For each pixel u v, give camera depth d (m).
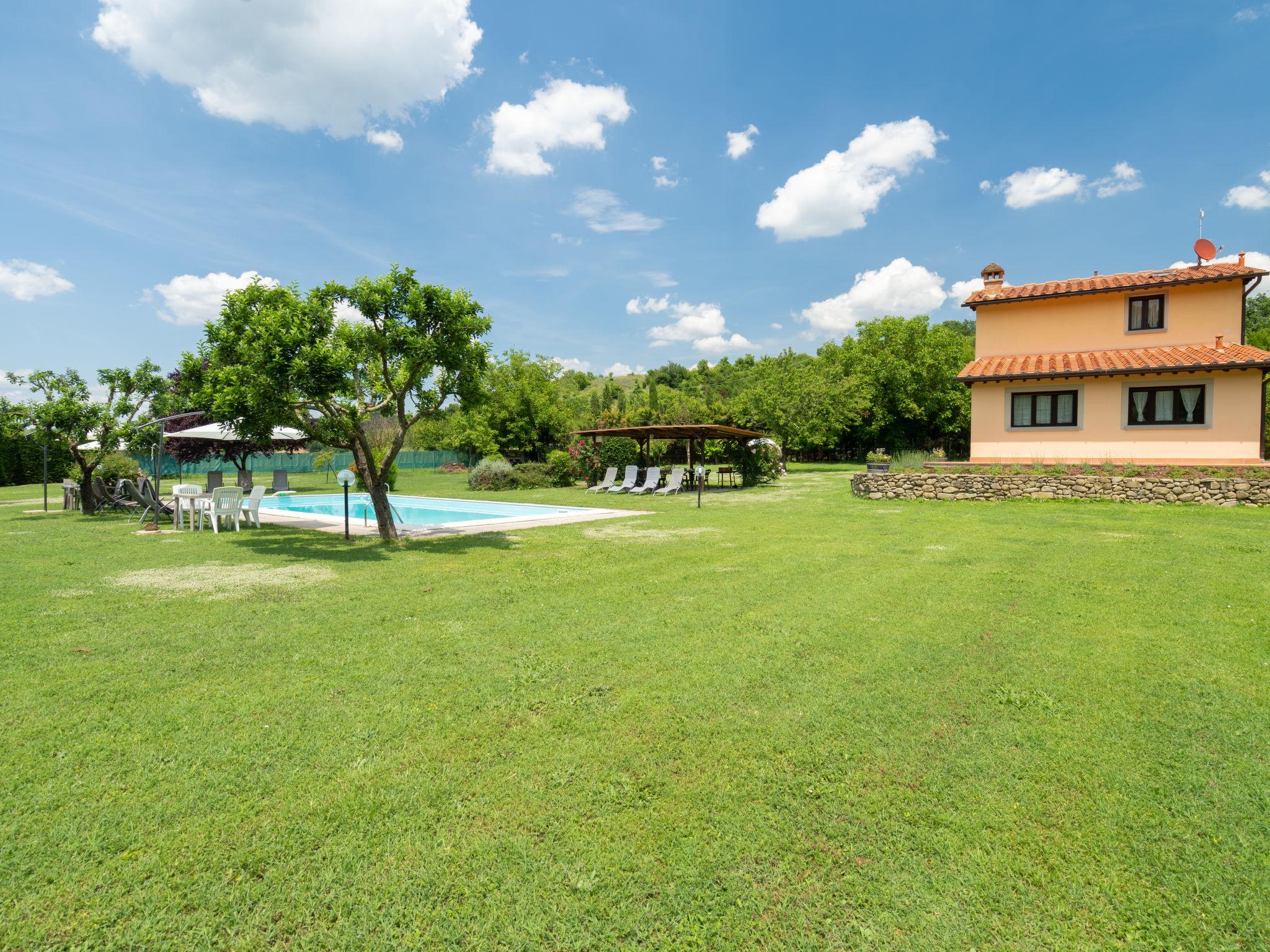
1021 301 19.33
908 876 2.41
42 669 4.53
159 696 4.07
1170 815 2.79
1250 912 2.22
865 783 3.05
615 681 4.33
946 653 4.86
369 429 39.03
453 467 43.75
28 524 13.67
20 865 2.43
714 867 2.46
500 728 3.63
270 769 3.17
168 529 12.78
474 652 4.94
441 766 3.21
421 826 2.71
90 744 3.42
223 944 2.08
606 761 3.25
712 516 14.19
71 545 10.45
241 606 6.35
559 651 4.96
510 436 35.28
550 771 3.16
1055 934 2.13
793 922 2.19
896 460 22.44
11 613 6.03
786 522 12.95
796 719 3.74
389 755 3.31
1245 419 16.05
